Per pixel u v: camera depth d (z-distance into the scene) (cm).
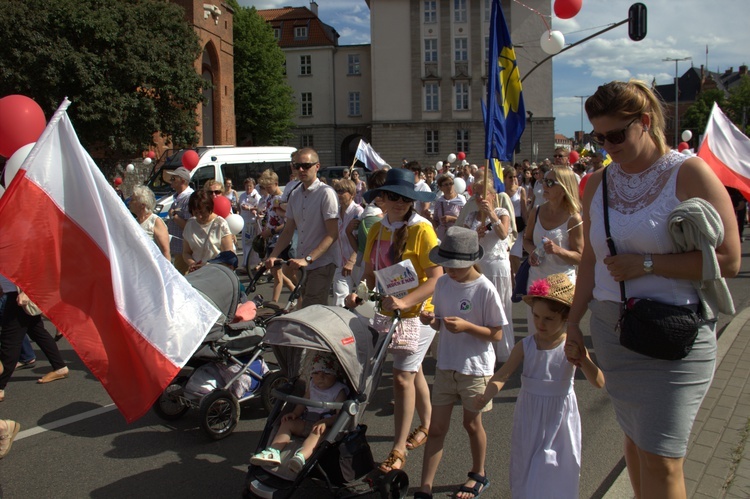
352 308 422
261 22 5238
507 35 617
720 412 483
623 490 377
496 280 601
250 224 1287
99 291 369
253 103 5225
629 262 253
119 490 410
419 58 5372
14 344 584
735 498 357
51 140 367
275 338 372
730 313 251
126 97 2611
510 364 339
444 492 394
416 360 409
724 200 242
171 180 888
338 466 357
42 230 362
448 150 5412
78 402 577
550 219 518
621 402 266
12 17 2336
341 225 741
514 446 338
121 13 2614
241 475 430
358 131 6147
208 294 487
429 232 410
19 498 401
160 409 518
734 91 8069
